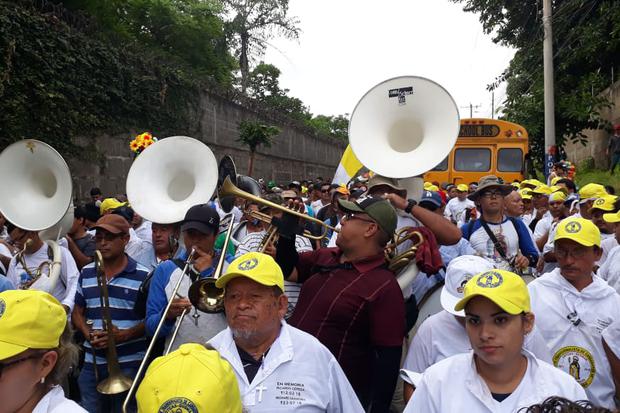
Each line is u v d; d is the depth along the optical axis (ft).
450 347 9.11
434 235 11.68
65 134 35.04
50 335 5.95
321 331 9.59
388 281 9.72
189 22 64.44
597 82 58.80
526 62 69.10
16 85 31.07
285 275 11.19
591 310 9.84
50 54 33.45
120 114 41.55
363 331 9.61
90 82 37.45
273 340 7.72
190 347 5.60
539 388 6.77
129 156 42.70
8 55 30.22
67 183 14.92
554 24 60.95
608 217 15.11
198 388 5.12
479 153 46.11
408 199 12.41
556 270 10.40
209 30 67.36
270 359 7.52
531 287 10.43
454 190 39.24
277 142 80.84
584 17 58.54
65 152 35.24
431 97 13.43
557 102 60.13
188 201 15.35
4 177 15.02
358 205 10.14
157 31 63.77
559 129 62.13
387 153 13.51
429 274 11.31
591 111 57.21
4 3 30.89
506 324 6.70
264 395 7.32
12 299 5.85
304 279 11.30
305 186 56.34
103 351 12.03
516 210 18.52
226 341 7.79
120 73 40.91
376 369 9.35
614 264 13.91
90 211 21.17
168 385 5.17
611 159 54.24
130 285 12.26
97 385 11.63
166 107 48.21
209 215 11.37
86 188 37.55
